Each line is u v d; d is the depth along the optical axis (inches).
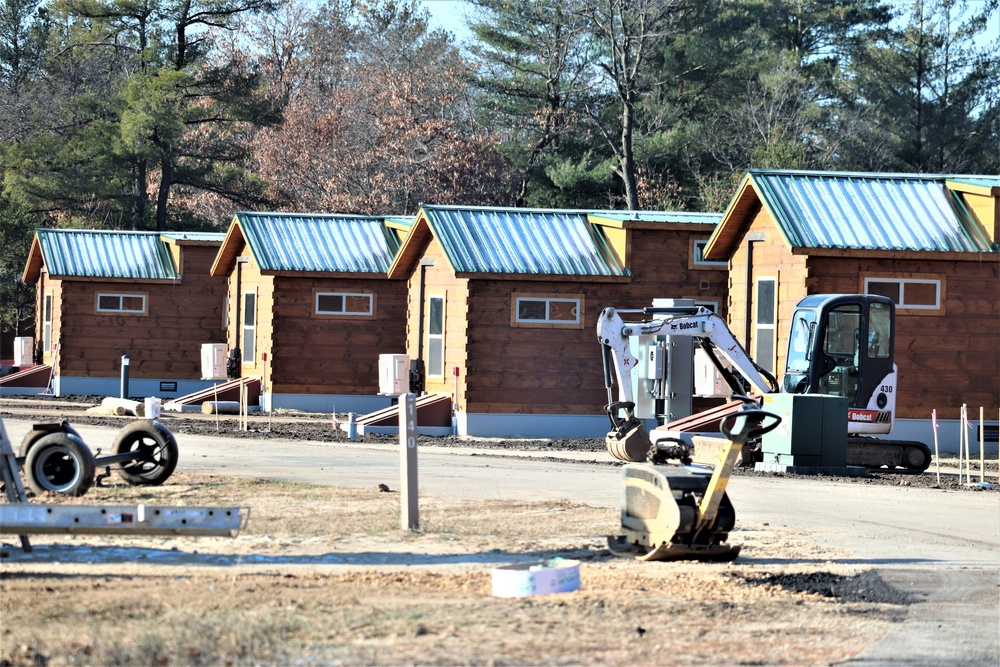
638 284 2908.5
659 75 5782.5
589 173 5649.6
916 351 2496.3
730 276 2773.1
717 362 2372.0
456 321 2933.1
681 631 854.5
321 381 3420.3
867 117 6092.5
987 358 2512.3
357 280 3430.1
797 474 2059.5
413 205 6122.1
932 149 5910.4
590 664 760.3
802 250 2444.6
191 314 4047.7
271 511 1390.3
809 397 2075.5
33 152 5300.2
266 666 732.0
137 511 1042.1
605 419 2881.4
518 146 5984.3
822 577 1083.3
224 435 2630.4
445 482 1747.0
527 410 2856.8
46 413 3149.6
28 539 1120.8
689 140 5674.2
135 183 6072.8
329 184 6225.4
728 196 5408.5
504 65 6097.4
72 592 919.7
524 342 2866.6
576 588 983.6
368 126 6722.4
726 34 5802.2
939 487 1898.4
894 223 2529.5
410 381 3097.9
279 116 5674.2
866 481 1972.2
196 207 6771.7
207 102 6702.8
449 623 848.9
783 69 5851.4
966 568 1152.8
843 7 6314.0
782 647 820.6
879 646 834.2
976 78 6033.5
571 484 1769.2
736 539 1288.1
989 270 2522.1
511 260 2859.3
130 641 765.3
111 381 4020.7
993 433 2506.2
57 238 4042.8
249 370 3607.3
